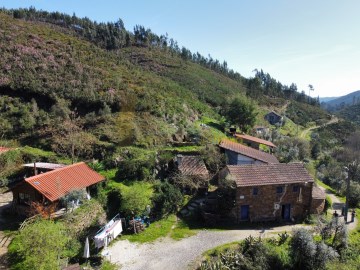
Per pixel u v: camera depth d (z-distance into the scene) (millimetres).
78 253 20516
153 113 43156
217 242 24781
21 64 46531
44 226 18359
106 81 48562
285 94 151875
